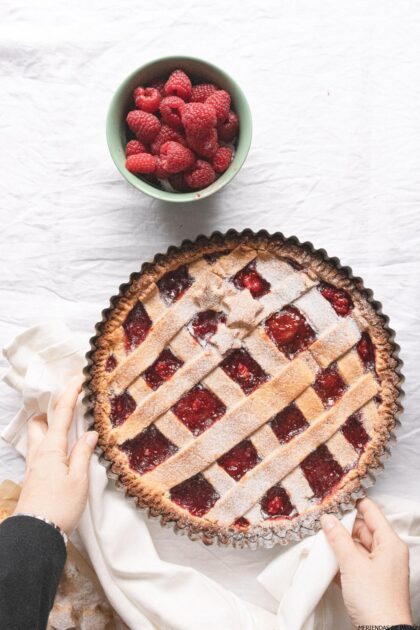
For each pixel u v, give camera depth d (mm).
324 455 761
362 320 751
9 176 818
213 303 751
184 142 730
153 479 756
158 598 765
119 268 815
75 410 780
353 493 755
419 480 807
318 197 815
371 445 755
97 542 770
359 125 817
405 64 817
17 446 805
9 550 692
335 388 760
